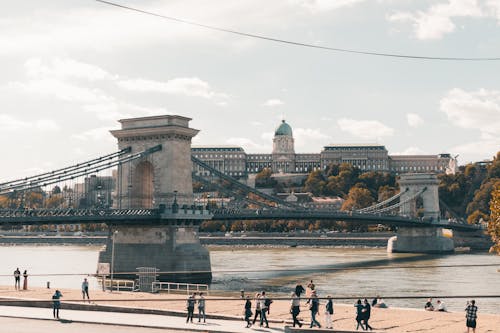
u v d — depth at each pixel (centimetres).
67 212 10481
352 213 17625
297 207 17312
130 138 12231
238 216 13038
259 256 18575
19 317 5266
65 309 5928
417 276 12300
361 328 4878
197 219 11744
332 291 9881
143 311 5625
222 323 5078
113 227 11931
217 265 14938
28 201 18825
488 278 11862
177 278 11081
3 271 13812
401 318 5384
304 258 17812
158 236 11412
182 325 4900
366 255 19700
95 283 10875
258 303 4938
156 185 11806
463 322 5184
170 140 11762
